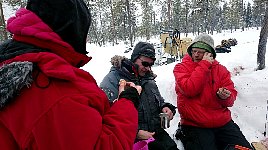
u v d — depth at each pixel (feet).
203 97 10.08
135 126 3.33
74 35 3.10
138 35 185.16
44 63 2.73
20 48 2.83
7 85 2.50
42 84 2.64
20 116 2.59
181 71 10.60
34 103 2.60
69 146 2.60
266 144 10.66
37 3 3.00
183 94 10.33
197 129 10.14
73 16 3.01
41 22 2.92
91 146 2.68
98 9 203.31
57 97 2.63
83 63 3.30
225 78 10.55
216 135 10.43
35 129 2.54
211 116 10.03
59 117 2.58
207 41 10.34
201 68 9.98
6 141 2.62
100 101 3.05
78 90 2.82
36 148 2.57
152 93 9.68
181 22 184.03
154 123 9.28
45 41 2.88
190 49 10.85
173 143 9.11
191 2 167.22
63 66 2.78
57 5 2.94
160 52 47.11
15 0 64.95
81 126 2.65
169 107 10.02
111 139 2.90
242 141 10.02
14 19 3.00
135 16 174.91
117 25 179.73
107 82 9.15
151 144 8.66
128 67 9.42
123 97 3.78
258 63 18.12
